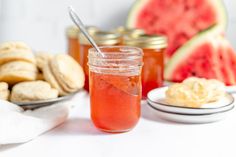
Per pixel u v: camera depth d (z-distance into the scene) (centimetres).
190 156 54
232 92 78
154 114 69
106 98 60
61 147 57
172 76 81
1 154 55
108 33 80
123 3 96
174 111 65
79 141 59
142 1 90
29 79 71
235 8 94
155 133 61
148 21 90
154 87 75
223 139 59
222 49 82
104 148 57
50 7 98
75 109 70
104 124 60
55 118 63
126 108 60
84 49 78
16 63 72
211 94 66
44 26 99
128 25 91
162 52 76
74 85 71
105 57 60
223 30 88
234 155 54
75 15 63
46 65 72
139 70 61
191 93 65
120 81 59
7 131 55
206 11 89
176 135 61
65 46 100
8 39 100
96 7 97
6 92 68
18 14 99
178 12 90
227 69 81
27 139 58
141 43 73
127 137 60
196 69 81
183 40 90
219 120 66
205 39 82
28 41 101
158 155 55
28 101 67
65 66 71
